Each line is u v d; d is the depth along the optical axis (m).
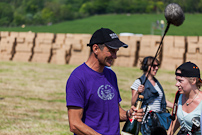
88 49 30.42
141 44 28.59
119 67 28.03
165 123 7.54
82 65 4.97
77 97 4.77
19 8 159.75
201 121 5.52
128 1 162.00
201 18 89.44
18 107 14.29
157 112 7.58
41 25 145.12
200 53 26.66
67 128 11.25
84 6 168.38
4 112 13.19
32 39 32.53
